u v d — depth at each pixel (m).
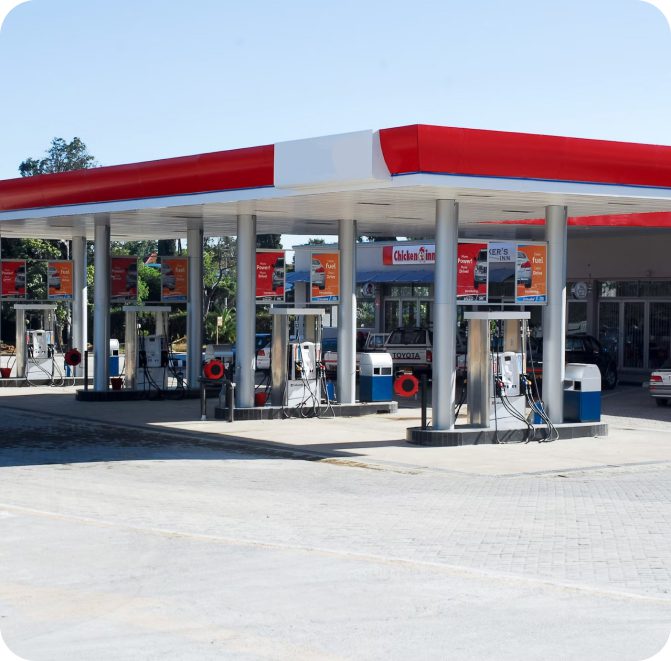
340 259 22.36
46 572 8.77
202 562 9.15
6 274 30.38
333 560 9.24
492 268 36.69
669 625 7.30
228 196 18.34
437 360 17.73
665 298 33.09
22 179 22.83
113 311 55.38
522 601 7.91
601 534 10.45
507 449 17.14
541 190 16.31
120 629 7.21
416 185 15.56
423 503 12.22
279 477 14.14
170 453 16.36
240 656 6.64
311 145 16.42
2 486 13.11
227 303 65.25
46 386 30.47
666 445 17.86
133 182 20.23
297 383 21.70
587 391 19.14
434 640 6.95
